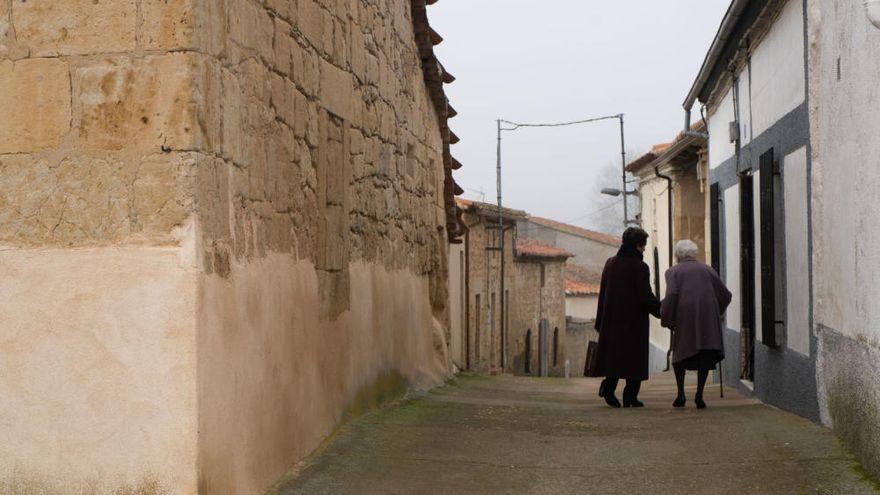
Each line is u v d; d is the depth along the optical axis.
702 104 16.28
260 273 5.50
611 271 11.13
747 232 11.95
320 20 7.18
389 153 10.05
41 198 4.55
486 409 9.89
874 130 6.05
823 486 5.89
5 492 4.50
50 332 4.50
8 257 4.55
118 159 4.50
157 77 4.48
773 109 10.04
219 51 4.84
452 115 13.94
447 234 14.77
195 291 4.41
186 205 4.44
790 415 8.82
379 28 9.57
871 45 6.12
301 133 6.59
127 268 4.45
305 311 6.59
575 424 8.84
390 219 10.06
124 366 4.44
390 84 10.15
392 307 10.07
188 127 4.46
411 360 11.15
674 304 10.47
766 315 9.95
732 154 13.30
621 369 10.89
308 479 5.90
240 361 5.05
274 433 5.72
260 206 5.55
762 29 10.55
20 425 4.51
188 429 4.38
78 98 4.54
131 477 4.42
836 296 7.25
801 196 8.61
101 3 4.53
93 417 4.45
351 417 8.02
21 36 4.59
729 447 7.29
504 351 32.31
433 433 7.91
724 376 14.40
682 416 9.41
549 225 55.19
